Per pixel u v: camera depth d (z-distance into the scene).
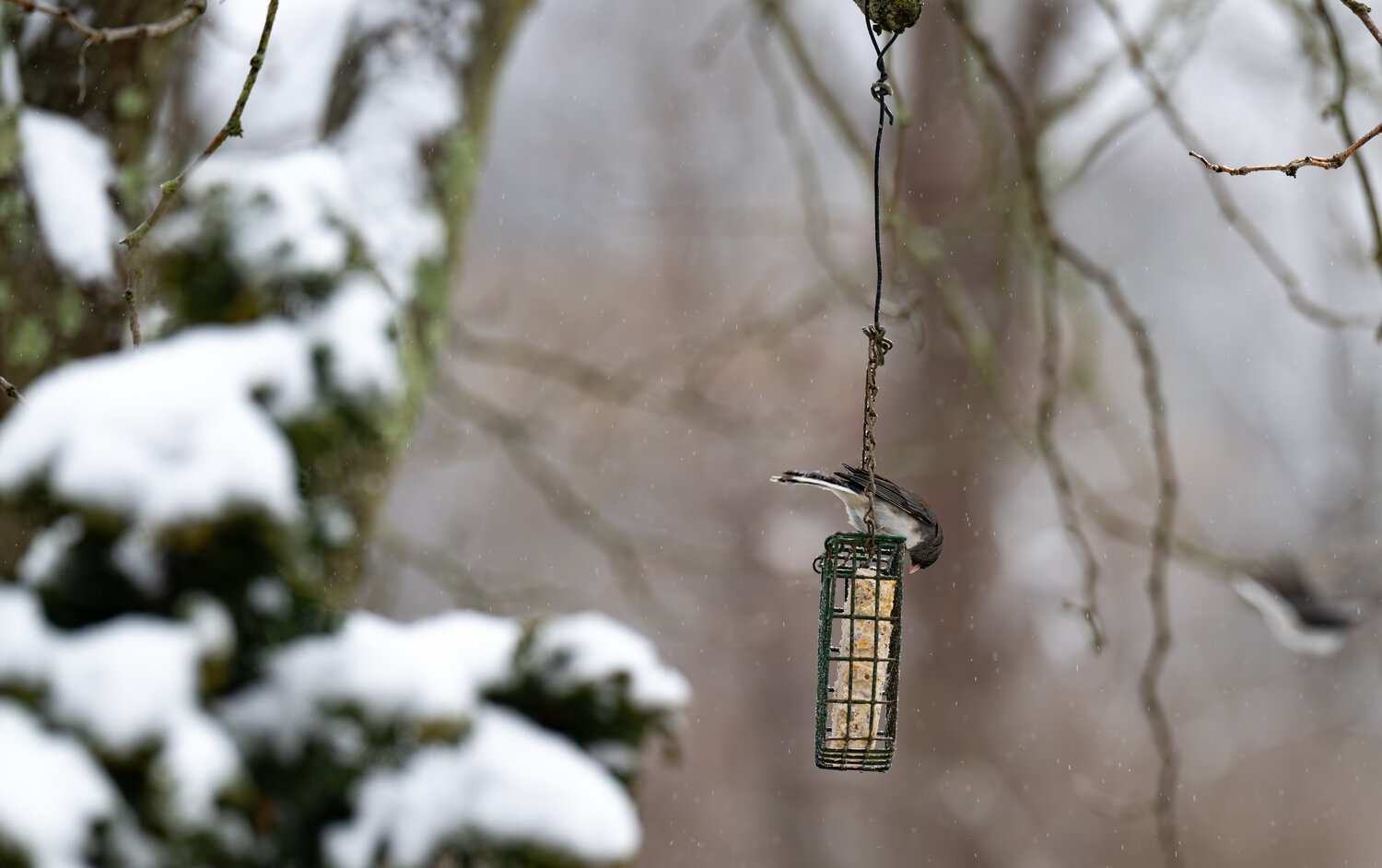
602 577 38.59
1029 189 15.43
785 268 37.22
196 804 4.66
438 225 12.01
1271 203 40.38
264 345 5.47
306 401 5.46
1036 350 31.42
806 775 38.50
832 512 38.62
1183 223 41.47
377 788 5.49
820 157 37.44
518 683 6.27
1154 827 35.19
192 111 14.77
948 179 29.89
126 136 11.82
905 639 33.25
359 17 12.85
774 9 17.25
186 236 6.17
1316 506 39.94
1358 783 36.75
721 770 38.84
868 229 33.44
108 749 4.62
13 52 11.38
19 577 5.22
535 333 37.06
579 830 5.60
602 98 39.81
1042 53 29.41
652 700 6.37
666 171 38.97
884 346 11.70
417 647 5.62
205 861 4.73
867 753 12.34
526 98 39.59
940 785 31.66
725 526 38.28
